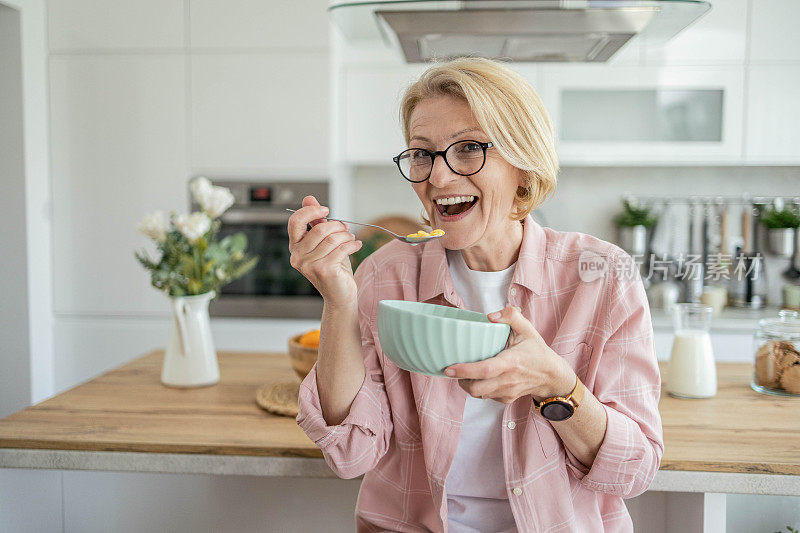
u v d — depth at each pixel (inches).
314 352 62.7
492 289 47.1
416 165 42.4
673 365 63.9
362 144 129.6
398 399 46.6
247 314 128.3
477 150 40.1
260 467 51.8
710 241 123.4
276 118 123.8
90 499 65.8
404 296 48.1
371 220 147.9
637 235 130.8
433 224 43.1
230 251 73.0
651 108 122.1
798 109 118.3
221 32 123.0
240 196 126.3
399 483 47.4
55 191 127.5
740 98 119.4
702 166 133.6
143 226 69.4
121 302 128.2
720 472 47.4
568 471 44.7
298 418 43.7
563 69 122.6
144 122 125.4
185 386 68.4
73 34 124.6
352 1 65.1
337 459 43.7
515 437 43.8
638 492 42.9
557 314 45.6
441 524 44.5
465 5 64.5
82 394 66.2
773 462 47.2
